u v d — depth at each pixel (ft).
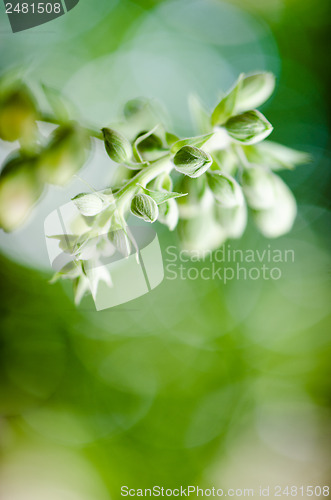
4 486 1.83
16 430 1.96
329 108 1.66
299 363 1.98
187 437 2.01
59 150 0.71
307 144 1.65
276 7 1.65
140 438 2.02
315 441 1.95
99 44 1.46
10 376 1.99
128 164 0.65
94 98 1.31
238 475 1.89
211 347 1.99
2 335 1.94
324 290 1.78
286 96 1.65
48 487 1.88
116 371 2.03
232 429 2.01
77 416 2.03
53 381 2.00
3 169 0.71
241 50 1.67
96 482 1.92
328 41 1.66
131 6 1.54
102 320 1.95
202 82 1.60
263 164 0.71
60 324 1.94
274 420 1.98
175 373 2.04
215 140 0.69
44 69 1.16
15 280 1.80
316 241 1.68
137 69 1.49
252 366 2.01
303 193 1.65
